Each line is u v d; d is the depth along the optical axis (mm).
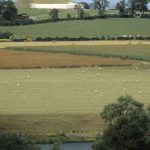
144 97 102000
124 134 53125
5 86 114375
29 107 92375
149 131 53312
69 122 81250
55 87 113062
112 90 109562
